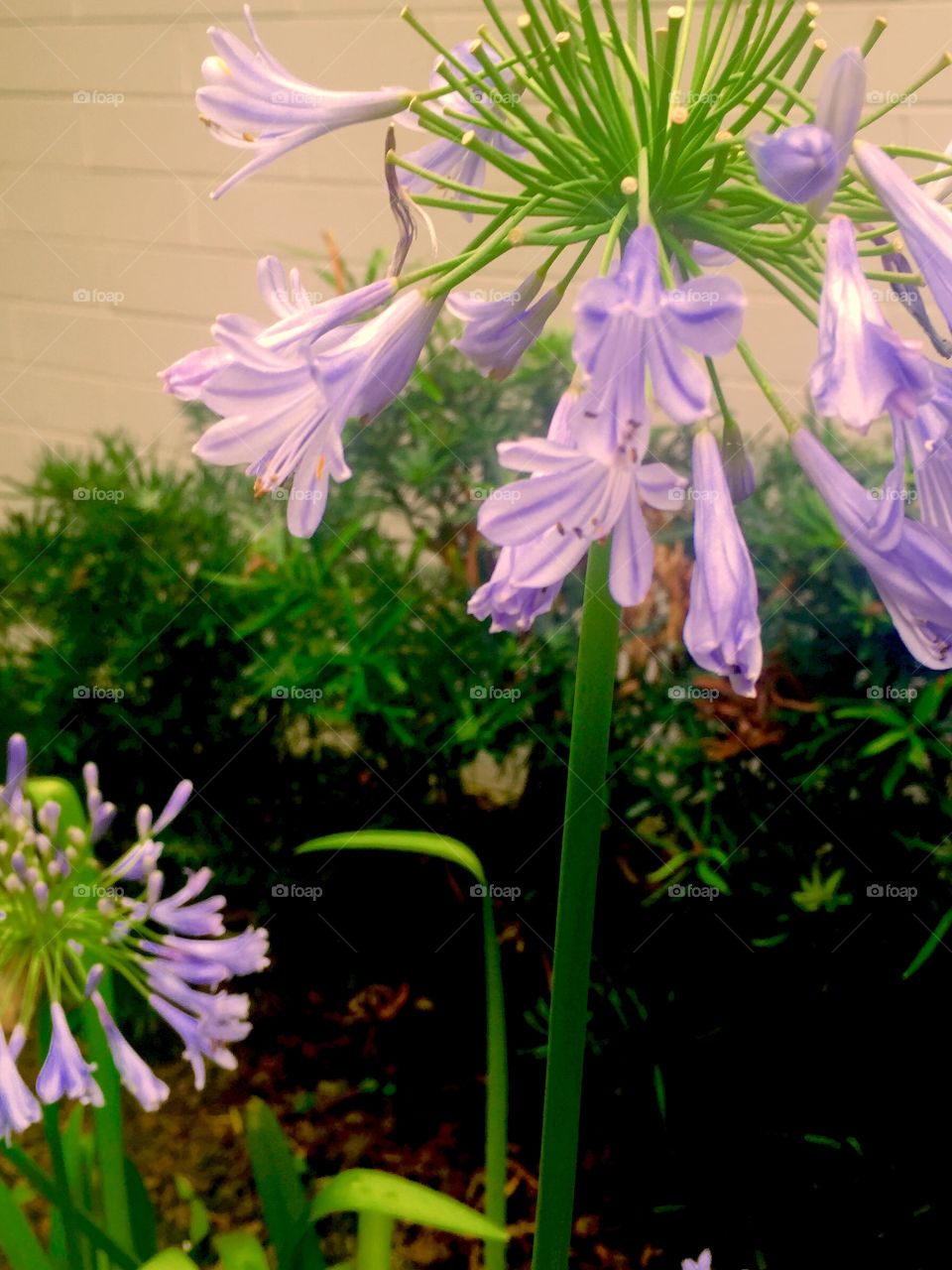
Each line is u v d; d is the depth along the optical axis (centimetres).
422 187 32
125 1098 58
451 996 54
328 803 53
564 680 47
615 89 24
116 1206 37
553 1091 30
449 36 67
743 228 25
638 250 21
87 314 84
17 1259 34
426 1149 53
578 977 29
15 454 90
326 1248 51
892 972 41
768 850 42
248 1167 54
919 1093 41
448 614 48
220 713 54
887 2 57
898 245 24
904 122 58
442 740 49
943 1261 42
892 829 40
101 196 82
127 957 30
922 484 24
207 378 25
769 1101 43
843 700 41
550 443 21
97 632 54
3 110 84
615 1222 48
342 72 71
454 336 51
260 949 30
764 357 63
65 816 34
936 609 22
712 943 43
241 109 27
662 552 45
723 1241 45
